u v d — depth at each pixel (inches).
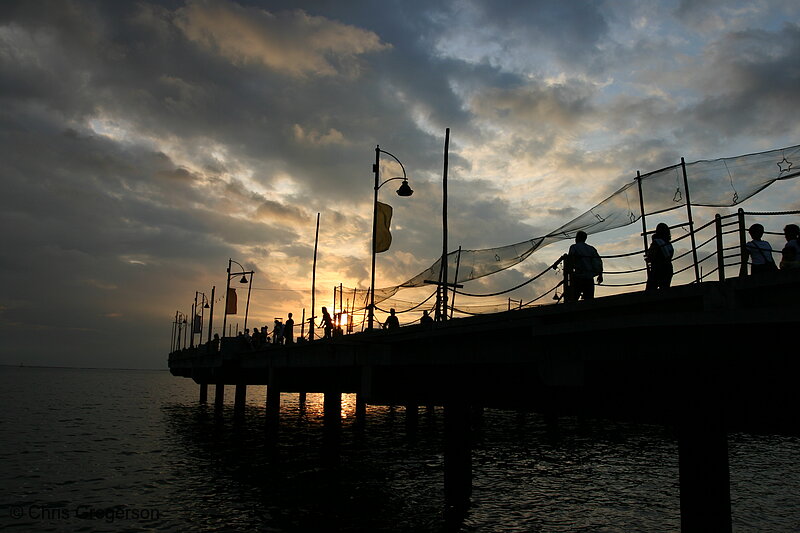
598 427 1649.9
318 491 842.8
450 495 757.3
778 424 389.1
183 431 1588.3
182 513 732.0
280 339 1596.9
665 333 437.4
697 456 421.4
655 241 512.7
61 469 1022.4
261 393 4261.8
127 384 6023.6
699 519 416.8
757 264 466.0
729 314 378.0
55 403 2736.2
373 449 1218.6
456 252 788.0
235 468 1023.6
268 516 716.7
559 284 587.5
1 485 889.5
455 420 762.8
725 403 416.2
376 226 1043.3
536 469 1013.8
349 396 3649.1
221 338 1782.7
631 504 773.3
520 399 613.0
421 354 770.2
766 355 379.6
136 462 1094.4
